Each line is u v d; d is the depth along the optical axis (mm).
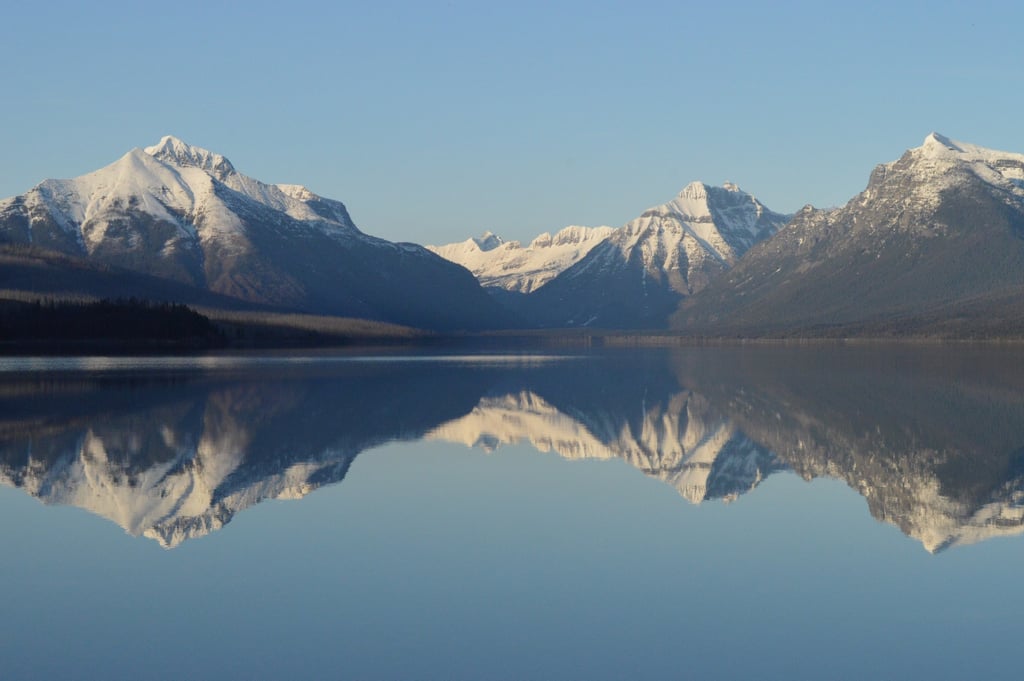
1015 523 49719
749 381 146875
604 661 32500
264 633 34719
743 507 53656
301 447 74500
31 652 33219
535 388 135750
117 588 39500
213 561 43062
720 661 32469
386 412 100062
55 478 61469
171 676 31422
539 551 44688
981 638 34281
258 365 192250
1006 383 136750
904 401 110375
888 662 32375
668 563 42844
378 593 38844
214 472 63688
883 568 42094
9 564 42719
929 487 58844
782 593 38875
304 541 46312
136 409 100375
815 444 76625
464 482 60688
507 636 34438
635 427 88812
